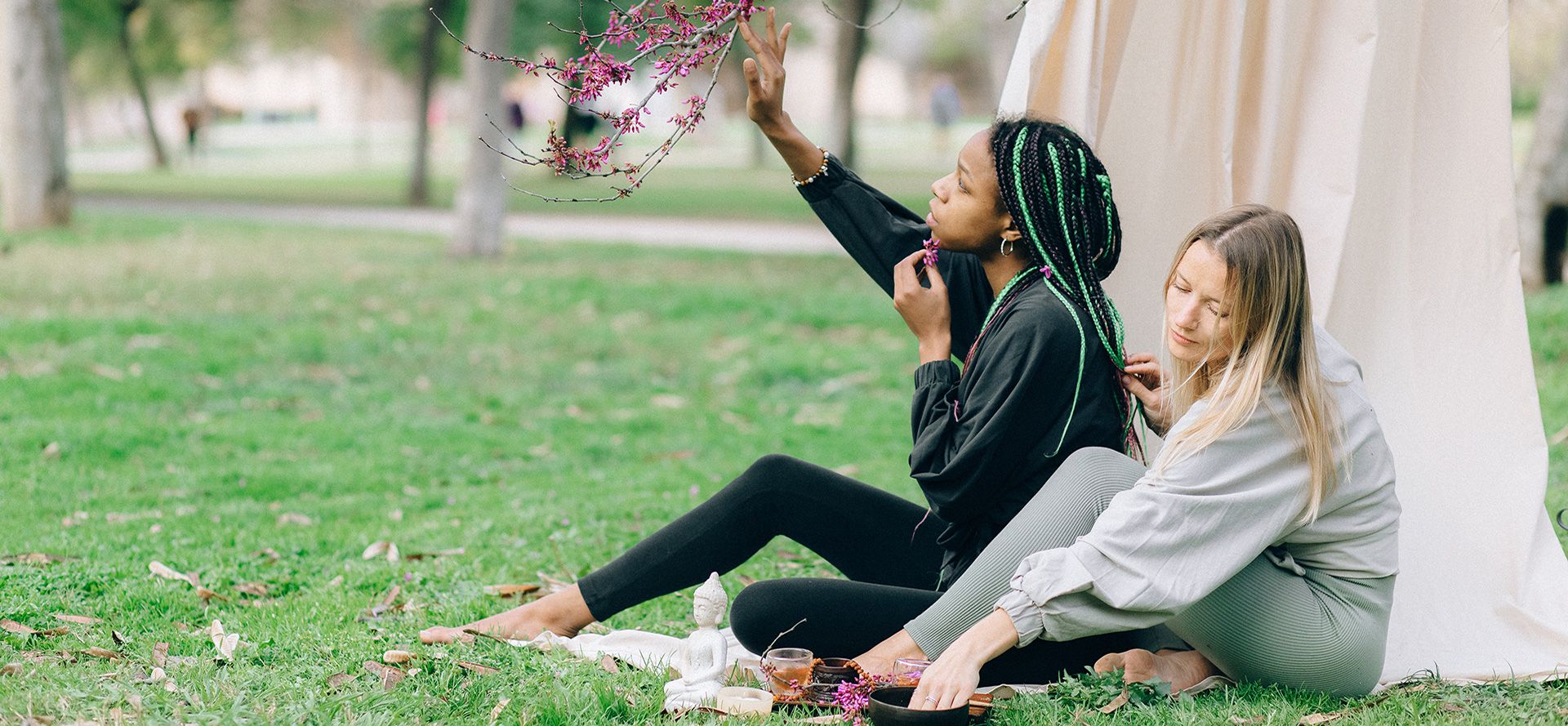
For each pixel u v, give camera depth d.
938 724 2.58
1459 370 3.68
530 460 6.82
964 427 2.87
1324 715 2.79
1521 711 2.95
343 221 20.31
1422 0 3.62
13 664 3.08
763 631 2.97
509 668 3.12
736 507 3.20
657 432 7.56
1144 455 3.29
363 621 3.80
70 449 6.30
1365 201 3.70
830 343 10.30
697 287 12.73
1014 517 2.89
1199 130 3.65
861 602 2.95
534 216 22.03
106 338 9.11
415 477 6.29
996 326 2.93
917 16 41.25
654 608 4.00
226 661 3.23
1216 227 2.76
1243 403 2.69
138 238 16.03
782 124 3.33
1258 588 2.81
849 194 3.37
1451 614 3.51
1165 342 2.99
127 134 62.00
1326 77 3.63
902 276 3.06
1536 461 3.62
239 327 9.94
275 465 6.35
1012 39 30.19
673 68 2.98
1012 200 2.87
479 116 14.88
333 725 2.75
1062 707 2.85
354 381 8.66
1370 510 2.82
